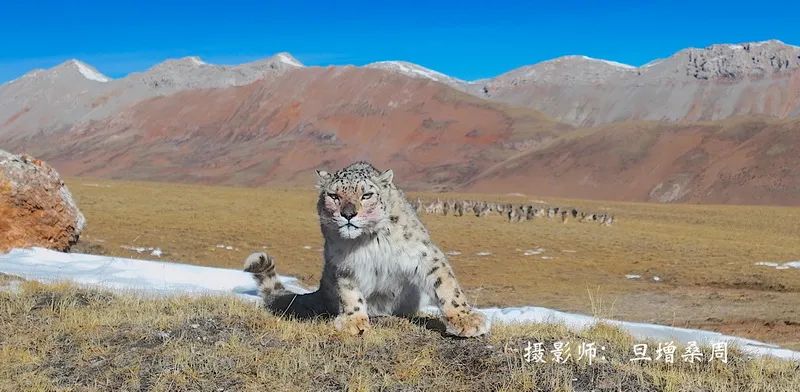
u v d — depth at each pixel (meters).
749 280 33.50
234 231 44.06
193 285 14.66
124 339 7.70
